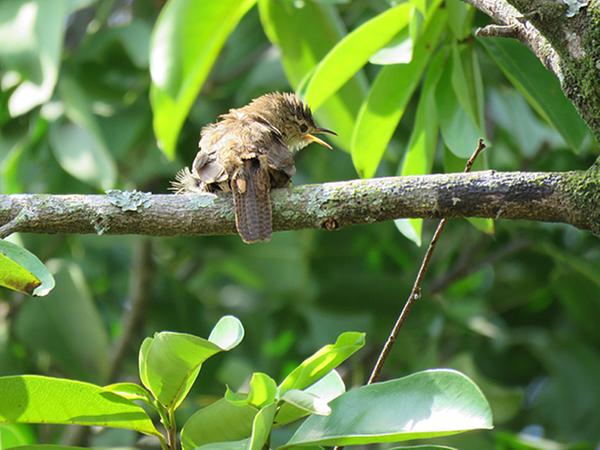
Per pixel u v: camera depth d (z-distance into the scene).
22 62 10.59
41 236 14.02
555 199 7.01
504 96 13.77
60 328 12.52
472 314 13.88
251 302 15.16
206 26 9.55
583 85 6.95
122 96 13.64
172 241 14.94
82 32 14.44
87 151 11.98
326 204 7.49
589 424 13.20
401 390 6.42
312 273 14.29
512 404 12.55
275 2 10.19
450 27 8.59
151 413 12.67
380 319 13.64
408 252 14.77
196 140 14.02
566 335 14.00
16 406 6.59
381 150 9.10
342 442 6.32
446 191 7.18
